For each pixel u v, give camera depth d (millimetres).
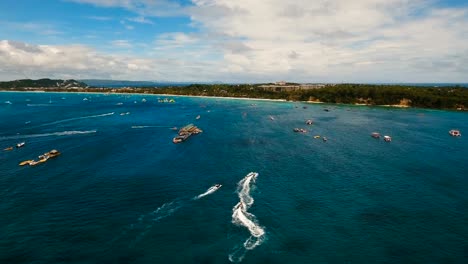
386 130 175125
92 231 64688
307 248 58969
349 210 73438
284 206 75312
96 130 172875
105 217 70188
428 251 58438
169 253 57531
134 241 61188
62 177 94688
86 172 99062
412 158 116062
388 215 71062
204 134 160875
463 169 102625
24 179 93250
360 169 102688
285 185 88250
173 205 75750
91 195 81438
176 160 112188
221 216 70438
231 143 139750
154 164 107188
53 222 68125
